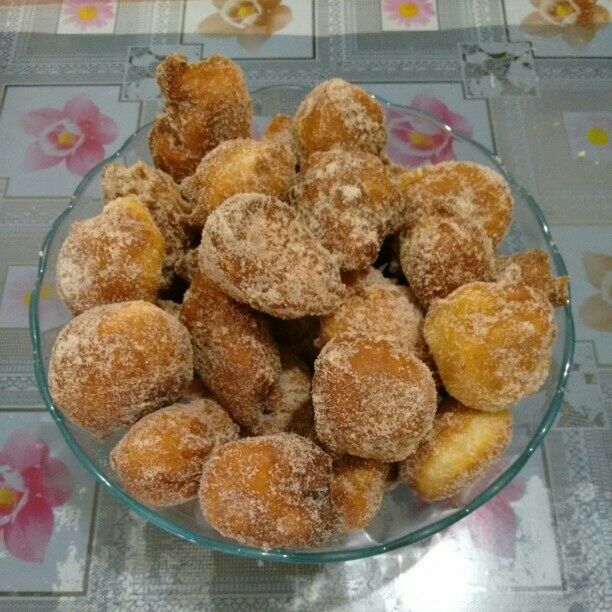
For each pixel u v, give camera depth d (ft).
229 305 1.00
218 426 0.98
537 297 0.96
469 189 1.10
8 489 1.17
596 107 1.58
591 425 1.23
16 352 1.30
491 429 0.95
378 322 1.00
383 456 0.92
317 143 1.15
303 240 0.99
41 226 1.43
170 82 1.17
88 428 0.98
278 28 1.68
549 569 1.12
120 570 1.11
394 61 1.64
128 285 1.01
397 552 1.12
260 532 0.86
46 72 1.60
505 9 1.70
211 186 1.07
